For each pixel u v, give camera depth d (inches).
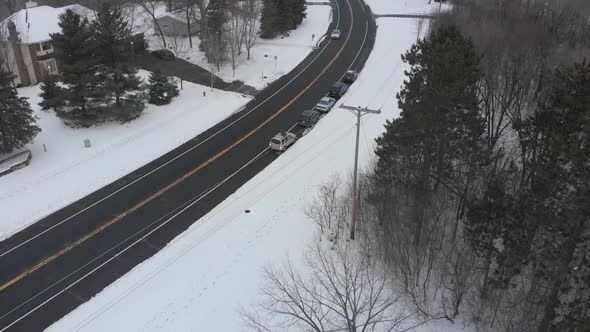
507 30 1656.0
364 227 1209.4
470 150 1044.5
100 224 1305.4
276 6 2881.4
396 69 2401.6
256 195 1438.2
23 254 1194.0
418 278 1052.5
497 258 923.4
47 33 2187.5
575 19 1900.8
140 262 1170.0
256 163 1619.1
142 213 1352.1
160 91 2021.4
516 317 979.3
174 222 1315.2
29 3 2374.5
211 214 1349.7
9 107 1530.5
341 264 1135.0
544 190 821.2
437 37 1088.2
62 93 1750.7
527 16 1793.8
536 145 962.1
